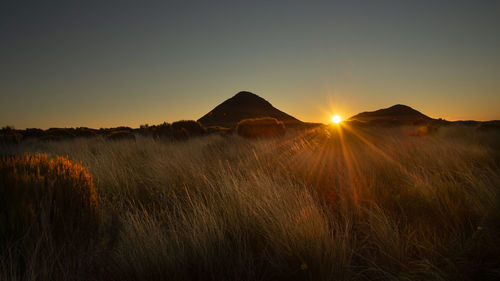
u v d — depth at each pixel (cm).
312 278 209
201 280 212
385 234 254
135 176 545
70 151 922
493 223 264
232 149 907
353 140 1162
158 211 361
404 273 209
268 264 229
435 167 548
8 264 210
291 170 582
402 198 368
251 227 286
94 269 217
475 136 1120
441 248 240
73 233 263
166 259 214
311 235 246
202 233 253
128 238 253
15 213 241
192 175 521
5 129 1884
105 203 381
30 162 346
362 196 396
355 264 233
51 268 202
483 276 198
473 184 359
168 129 1770
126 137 1512
